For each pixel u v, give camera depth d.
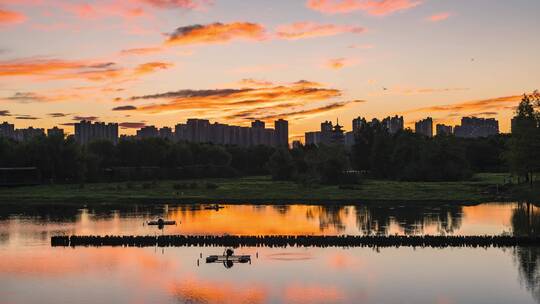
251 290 58.56
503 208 122.06
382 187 171.75
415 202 135.62
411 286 59.62
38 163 195.50
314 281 61.78
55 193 160.50
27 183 186.12
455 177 196.88
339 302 54.53
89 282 61.91
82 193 160.75
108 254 75.69
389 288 58.94
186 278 63.38
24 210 126.81
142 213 120.31
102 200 145.62
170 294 57.31
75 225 101.31
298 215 115.50
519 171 149.38
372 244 79.88
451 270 65.69
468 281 61.16
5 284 61.00
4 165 197.12
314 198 147.00
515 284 59.97
